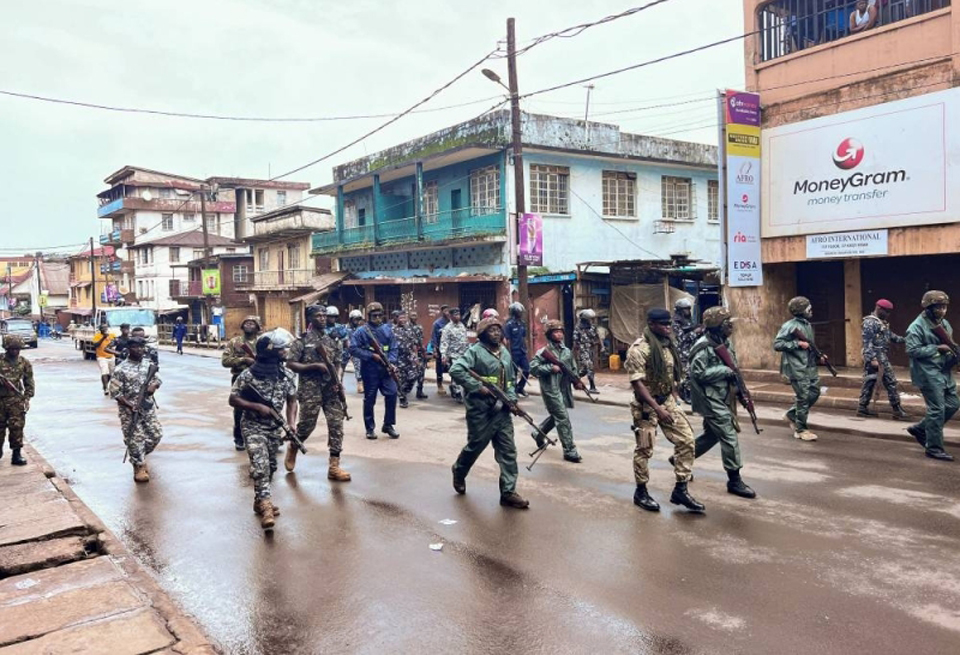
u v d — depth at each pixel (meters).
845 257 12.72
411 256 27.34
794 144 13.37
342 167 31.23
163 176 60.56
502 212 22.56
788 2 13.70
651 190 25.47
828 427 9.89
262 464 6.29
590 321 13.95
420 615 4.34
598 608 4.37
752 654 3.76
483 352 6.56
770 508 6.33
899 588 4.54
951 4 11.17
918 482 7.11
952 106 11.14
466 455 6.85
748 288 14.13
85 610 4.33
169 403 14.82
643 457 6.36
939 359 7.99
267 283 40.59
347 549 5.53
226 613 4.46
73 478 8.21
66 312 73.31
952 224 11.27
